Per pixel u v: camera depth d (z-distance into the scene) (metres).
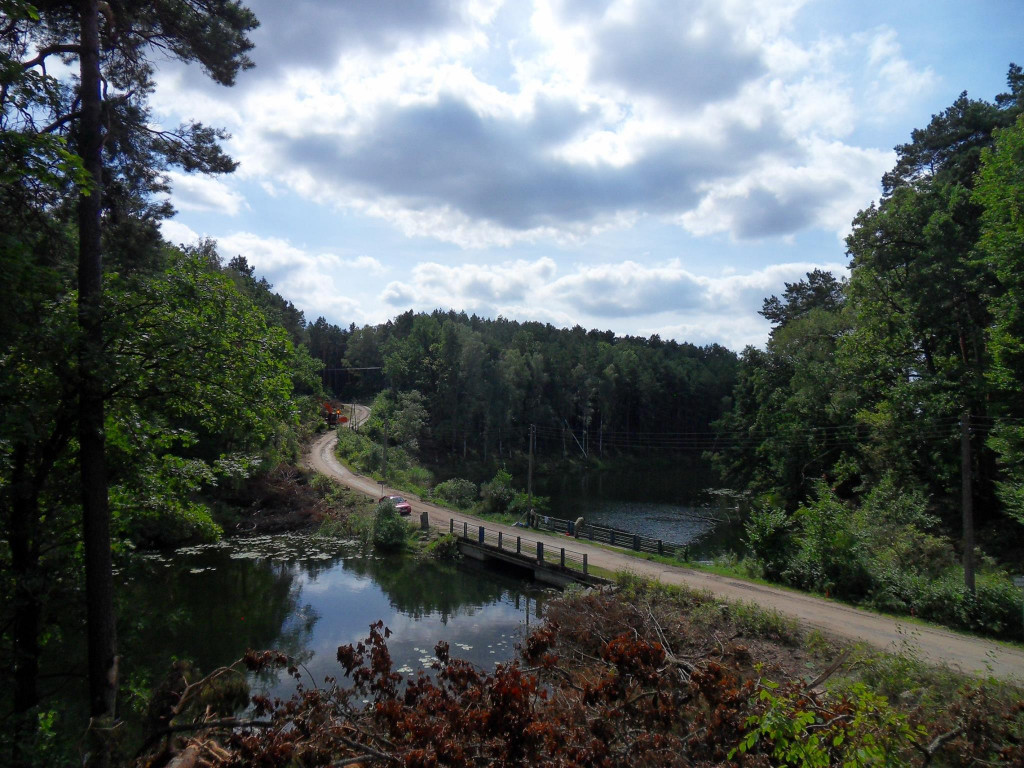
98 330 8.76
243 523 35.44
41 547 9.98
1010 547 25.78
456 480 46.25
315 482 43.41
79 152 9.57
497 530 33.97
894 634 15.77
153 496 11.08
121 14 10.57
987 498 28.19
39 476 9.25
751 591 20.17
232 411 10.46
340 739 4.94
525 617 20.52
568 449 83.62
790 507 37.00
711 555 31.86
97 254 9.58
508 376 74.81
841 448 34.91
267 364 10.69
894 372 31.62
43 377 8.38
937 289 27.52
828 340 38.88
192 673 7.04
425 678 5.84
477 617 20.48
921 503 23.44
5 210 9.39
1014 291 21.30
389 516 32.94
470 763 4.65
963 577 18.86
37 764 7.02
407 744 4.89
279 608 21.16
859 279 31.42
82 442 9.18
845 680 9.88
